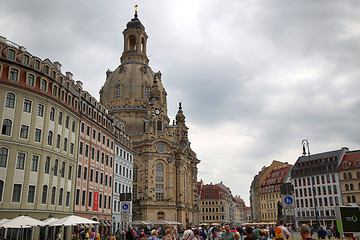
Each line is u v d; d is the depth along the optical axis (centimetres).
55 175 5294
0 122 4572
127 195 4519
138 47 15838
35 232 4741
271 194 14562
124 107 13750
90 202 6575
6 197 4431
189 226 2106
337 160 11500
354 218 3747
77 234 5675
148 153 12388
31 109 4931
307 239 1237
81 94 6725
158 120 13325
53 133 5288
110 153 7800
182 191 13000
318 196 11712
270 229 6234
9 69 4769
